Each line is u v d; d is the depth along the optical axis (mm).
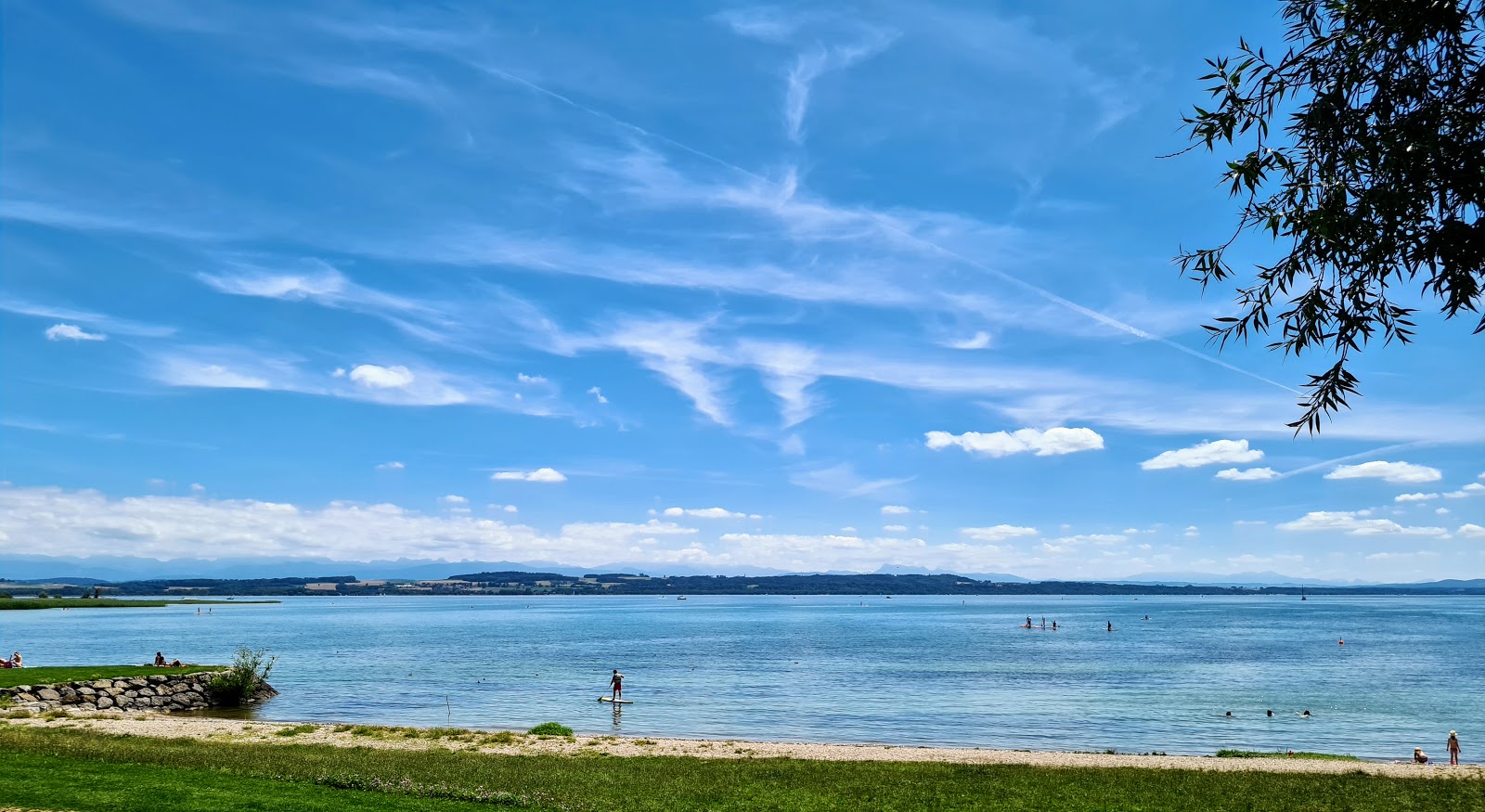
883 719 59312
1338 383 9594
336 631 179625
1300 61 9336
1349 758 41469
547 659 109250
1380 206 8680
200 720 47812
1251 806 28109
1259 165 9367
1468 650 125750
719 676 88438
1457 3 8617
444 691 74188
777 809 27297
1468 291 8828
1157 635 167375
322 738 41500
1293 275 9594
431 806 23812
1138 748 49750
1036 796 29531
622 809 26297
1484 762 46094
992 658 111062
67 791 21844
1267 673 91938
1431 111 9016
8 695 51562
